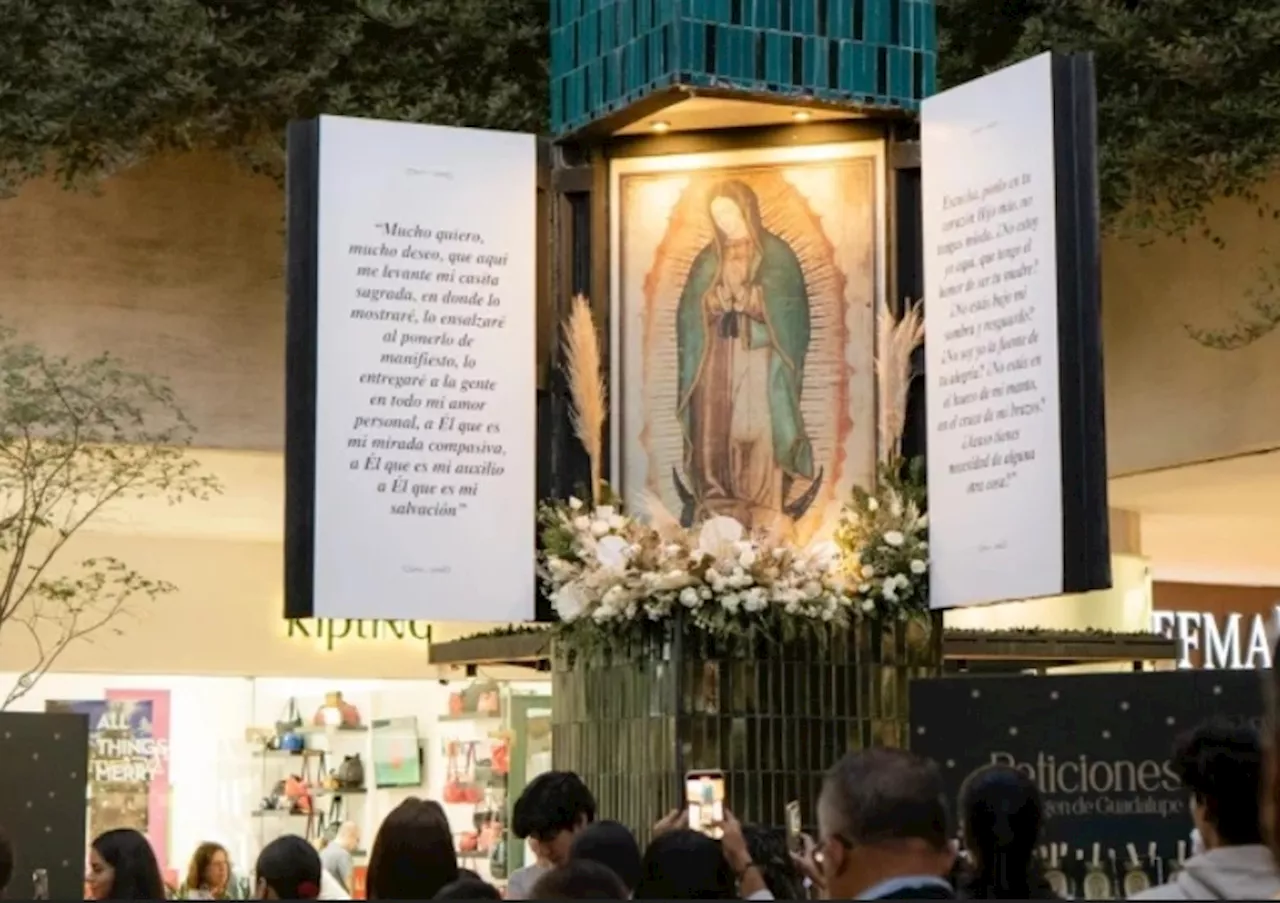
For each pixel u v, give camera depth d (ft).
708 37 38.06
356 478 38.91
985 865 21.12
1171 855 23.65
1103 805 23.88
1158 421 64.54
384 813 69.62
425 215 39.65
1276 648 10.88
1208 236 61.11
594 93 40.19
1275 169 59.52
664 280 41.06
